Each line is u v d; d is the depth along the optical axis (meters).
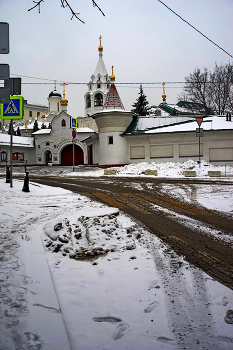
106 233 6.61
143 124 31.88
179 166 26.09
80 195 13.43
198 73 42.38
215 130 28.12
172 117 32.28
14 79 11.21
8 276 4.46
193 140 29.20
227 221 8.47
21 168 39.69
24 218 8.43
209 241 6.58
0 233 6.82
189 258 5.54
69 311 3.64
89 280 4.53
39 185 16.50
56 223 7.38
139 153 31.08
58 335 3.09
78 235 6.61
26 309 3.56
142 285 4.38
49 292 4.02
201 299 3.98
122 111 30.80
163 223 8.20
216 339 3.15
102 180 20.92
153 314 3.61
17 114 13.12
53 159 51.31
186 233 7.21
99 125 31.92
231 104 40.16
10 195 12.45
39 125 74.31
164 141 30.08
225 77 41.16
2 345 2.88
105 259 5.43
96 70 52.34
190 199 12.44
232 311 3.70
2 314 3.43
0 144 49.16
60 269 4.93
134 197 12.98
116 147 31.14
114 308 3.73
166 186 16.84
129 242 6.33
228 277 4.71
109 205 10.95
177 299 3.98
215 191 14.60
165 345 3.04
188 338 3.16
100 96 52.50
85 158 49.41
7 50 6.37
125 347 3.00
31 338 3.02
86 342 3.06
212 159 28.80
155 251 5.88
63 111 50.88
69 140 50.38
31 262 5.10
